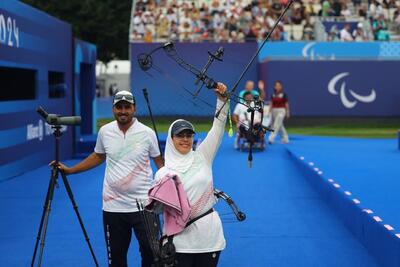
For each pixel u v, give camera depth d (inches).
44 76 723.4
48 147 752.3
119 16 2362.2
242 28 1530.5
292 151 792.9
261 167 724.7
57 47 776.3
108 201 268.4
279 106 948.6
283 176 658.8
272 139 956.6
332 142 978.1
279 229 410.6
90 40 2352.4
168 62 1380.4
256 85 1417.3
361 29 1491.1
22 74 711.7
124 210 266.2
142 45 1391.5
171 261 220.1
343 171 575.8
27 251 354.9
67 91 824.9
